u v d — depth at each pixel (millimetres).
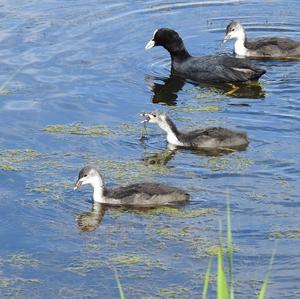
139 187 17109
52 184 17672
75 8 28266
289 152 18969
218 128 19766
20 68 23984
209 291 14039
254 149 19281
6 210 16656
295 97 22516
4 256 15164
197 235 15711
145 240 15617
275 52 25641
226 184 17562
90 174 17047
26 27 26672
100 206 16953
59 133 20109
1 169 18234
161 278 14406
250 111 21594
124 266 14773
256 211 16406
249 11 28812
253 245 15273
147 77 24062
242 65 23859
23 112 21297
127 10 28281
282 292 13883
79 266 14797
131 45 25922
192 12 28562
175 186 17516
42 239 15703
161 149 19484
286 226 15852
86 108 21656
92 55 25078
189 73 24375
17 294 14031
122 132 20297
